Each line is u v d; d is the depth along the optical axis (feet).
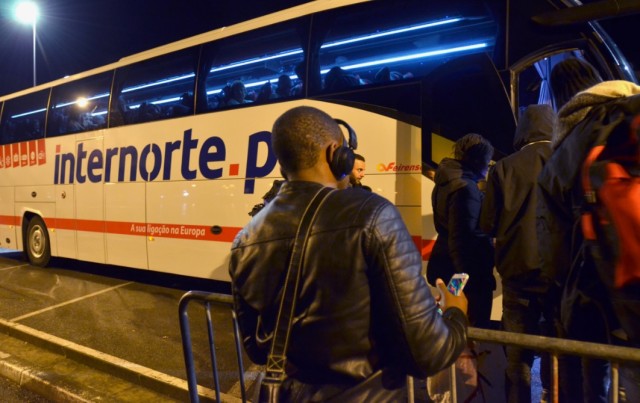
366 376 4.60
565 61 7.64
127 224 24.62
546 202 6.59
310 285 4.56
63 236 28.68
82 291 24.53
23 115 31.89
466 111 13.48
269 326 4.87
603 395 6.78
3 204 33.53
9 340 17.62
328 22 17.70
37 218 30.81
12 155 32.58
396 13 16.12
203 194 21.21
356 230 4.48
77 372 14.49
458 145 11.15
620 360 5.31
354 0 17.11
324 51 17.69
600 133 5.29
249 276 4.97
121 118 24.99
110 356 14.84
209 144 21.01
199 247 21.44
